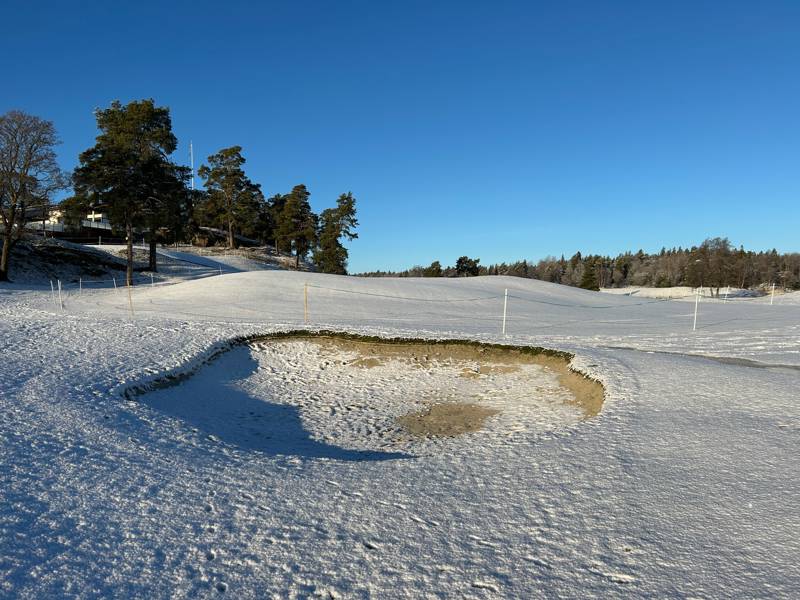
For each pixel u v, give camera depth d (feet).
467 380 43.62
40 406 27.53
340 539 13.92
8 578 12.03
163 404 34.04
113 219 118.32
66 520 15.14
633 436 21.45
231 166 215.31
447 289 121.08
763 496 15.20
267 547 13.58
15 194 109.29
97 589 11.75
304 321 66.44
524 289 135.54
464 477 18.25
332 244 215.92
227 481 18.70
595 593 11.05
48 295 95.30
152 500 16.79
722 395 27.22
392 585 11.68
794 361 38.63
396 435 32.30
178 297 94.32
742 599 10.53
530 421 31.89
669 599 10.69
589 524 14.12
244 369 47.06
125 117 130.62
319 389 43.27
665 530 13.57
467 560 12.61
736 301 151.74
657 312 101.35
